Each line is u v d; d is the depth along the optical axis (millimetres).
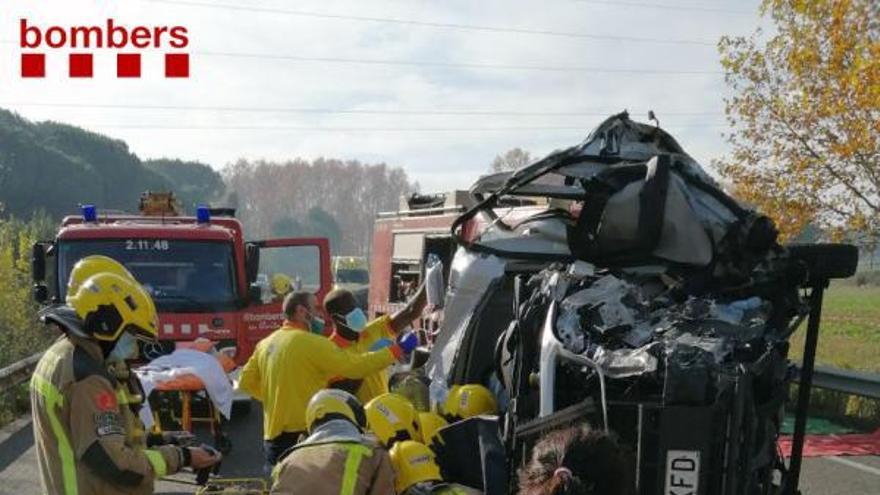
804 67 15312
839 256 4910
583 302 4375
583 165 5145
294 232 120812
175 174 113312
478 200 5824
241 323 9781
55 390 3418
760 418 4074
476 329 5113
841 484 7535
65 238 9664
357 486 3291
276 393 5258
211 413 8164
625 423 3902
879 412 10070
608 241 4961
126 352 3658
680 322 4273
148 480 3494
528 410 4172
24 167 73812
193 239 9867
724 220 4793
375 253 17766
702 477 3703
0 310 15469
